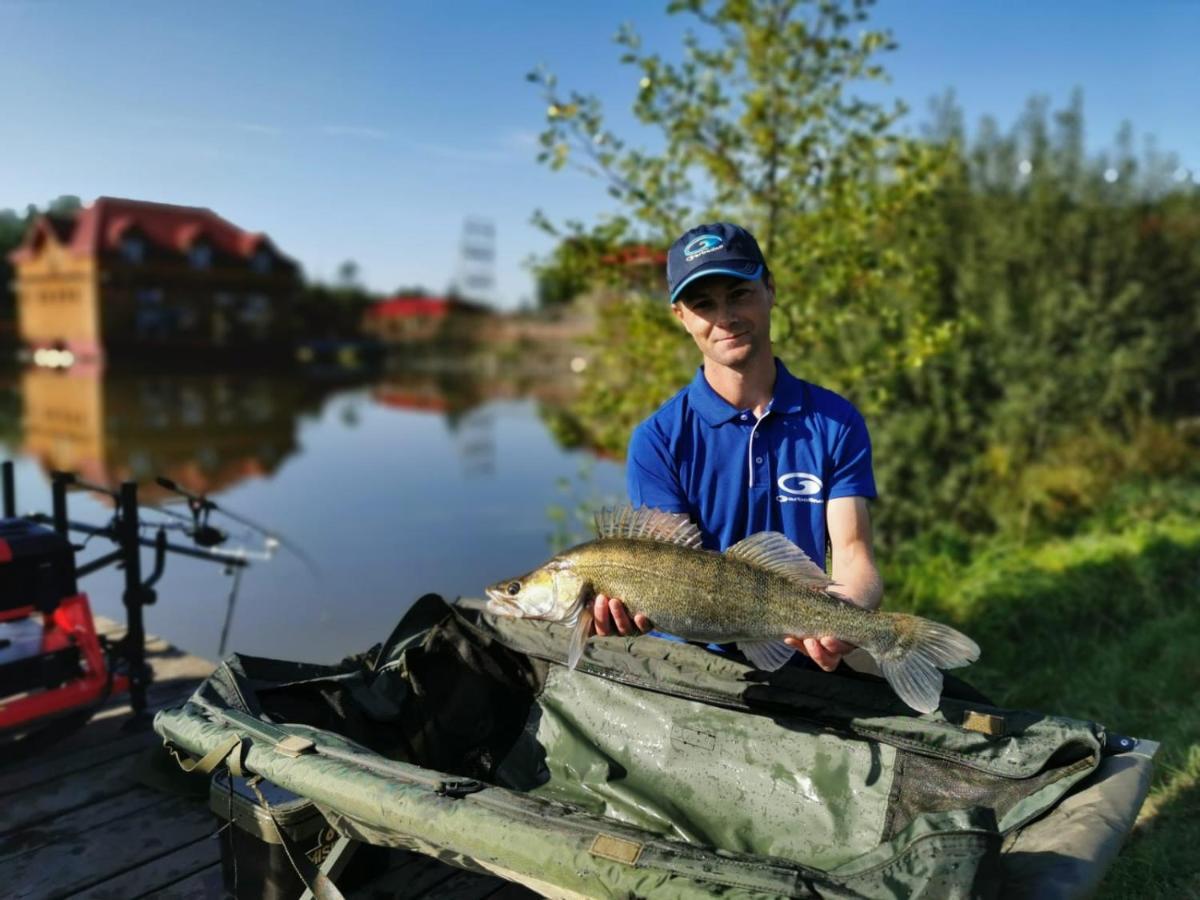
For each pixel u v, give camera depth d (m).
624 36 7.03
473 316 84.69
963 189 11.08
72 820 4.09
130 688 5.00
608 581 2.78
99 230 55.81
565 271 7.46
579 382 8.52
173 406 31.69
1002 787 2.76
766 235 7.25
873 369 7.37
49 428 24.61
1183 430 10.73
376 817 2.56
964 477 9.46
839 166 7.14
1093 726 2.73
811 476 3.04
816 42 7.08
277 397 36.25
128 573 4.95
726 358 2.99
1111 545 7.88
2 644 4.47
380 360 70.25
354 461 18.52
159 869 3.73
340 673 3.68
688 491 3.14
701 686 3.34
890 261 7.09
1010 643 6.27
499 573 10.09
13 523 4.60
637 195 7.19
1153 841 3.68
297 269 63.97
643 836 2.30
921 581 7.50
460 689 3.72
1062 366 9.83
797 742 3.15
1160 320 11.32
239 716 3.02
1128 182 11.68
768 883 2.10
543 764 3.60
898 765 2.96
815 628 2.62
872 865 2.14
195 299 58.53
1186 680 5.20
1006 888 2.10
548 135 7.14
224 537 5.29
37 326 60.69
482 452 19.69
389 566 10.29
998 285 10.37
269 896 3.00
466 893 3.35
